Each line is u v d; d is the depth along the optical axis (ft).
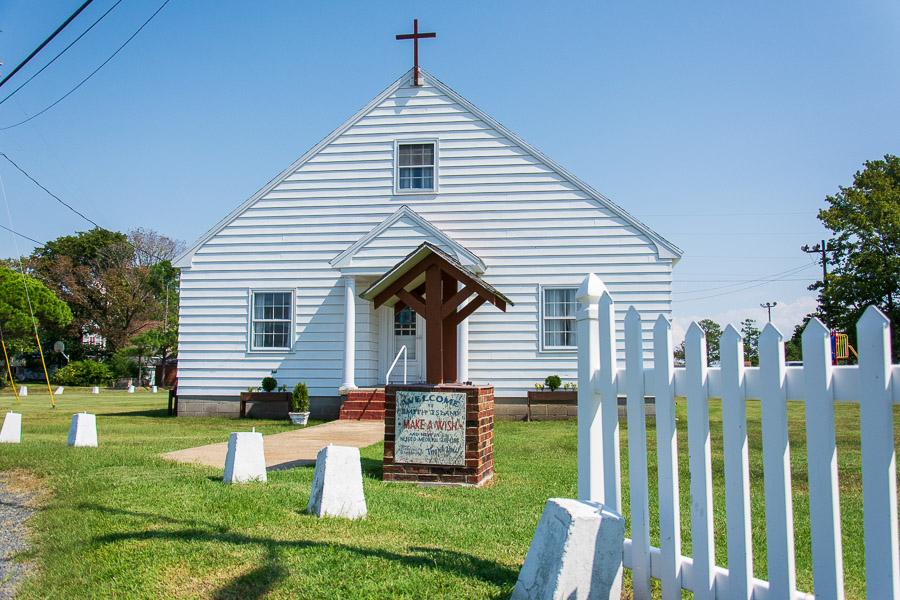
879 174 136.56
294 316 58.23
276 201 59.36
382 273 54.85
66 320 158.20
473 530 18.69
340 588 13.70
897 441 33.37
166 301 207.31
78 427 35.14
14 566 15.79
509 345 55.88
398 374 58.13
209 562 14.99
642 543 12.48
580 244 55.72
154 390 152.56
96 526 17.66
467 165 57.72
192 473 25.80
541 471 29.50
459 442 26.18
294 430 47.42
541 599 11.66
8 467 27.55
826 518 9.64
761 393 10.57
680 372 11.96
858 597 13.87
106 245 212.23
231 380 58.59
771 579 10.34
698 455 11.49
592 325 13.79
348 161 59.00
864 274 130.82
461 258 53.52
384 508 20.98
